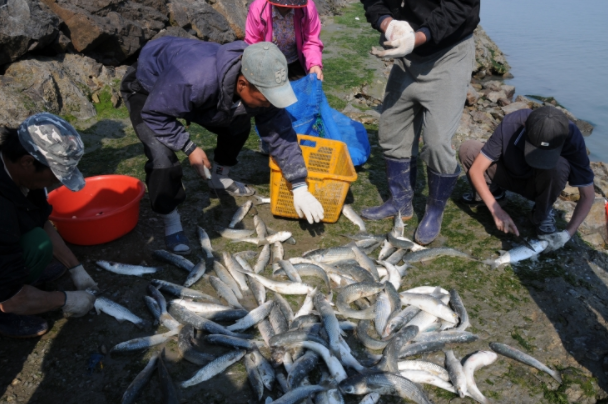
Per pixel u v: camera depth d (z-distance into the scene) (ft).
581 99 29.99
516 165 12.69
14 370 9.33
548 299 11.73
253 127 19.93
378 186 16.33
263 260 12.35
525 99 28.86
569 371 9.90
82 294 10.14
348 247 12.56
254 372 9.29
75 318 10.50
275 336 9.68
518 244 13.55
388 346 9.80
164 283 11.34
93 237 12.32
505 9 56.54
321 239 13.52
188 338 9.90
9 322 9.75
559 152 11.39
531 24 49.08
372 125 21.20
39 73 18.17
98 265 11.85
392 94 12.99
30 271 9.53
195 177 16.08
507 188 13.80
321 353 9.46
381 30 12.16
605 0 63.00
